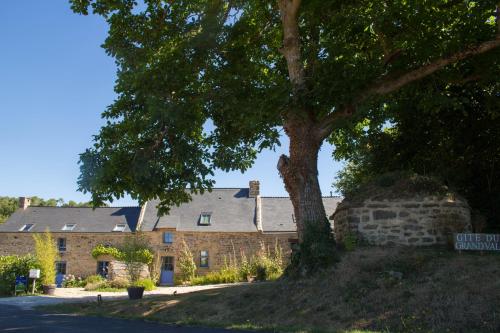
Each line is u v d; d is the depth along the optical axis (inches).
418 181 563.2
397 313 352.5
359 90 525.0
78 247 1469.0
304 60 564.4
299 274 476.1
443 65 521.0
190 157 541.6
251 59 658.8
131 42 588.7
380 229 538.9
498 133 659.4
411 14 502.0
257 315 414.0
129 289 605.6
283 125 564.7
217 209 1491.1
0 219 2529.5
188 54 587.8
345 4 538.3
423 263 434.9
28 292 1000.9
